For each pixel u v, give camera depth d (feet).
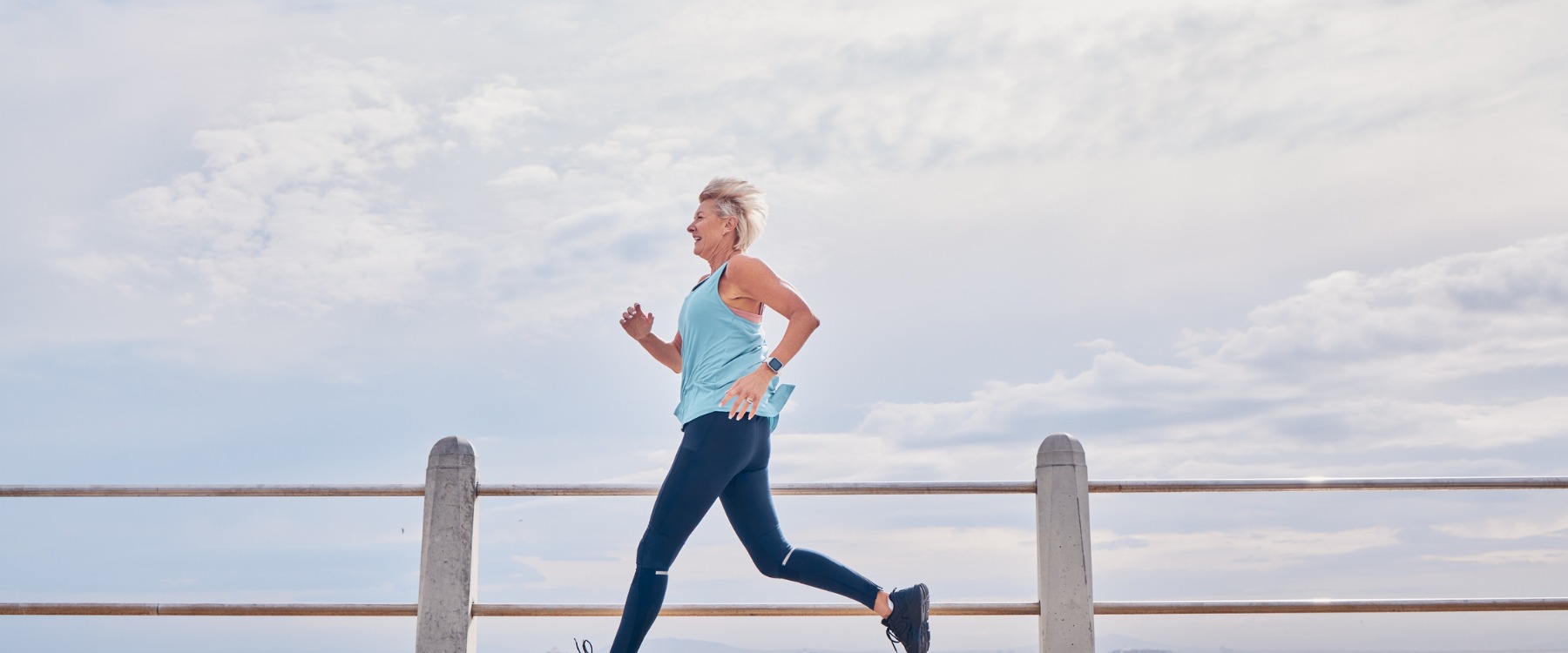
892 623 12.17
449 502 13.74
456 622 13.41
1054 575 13.53
